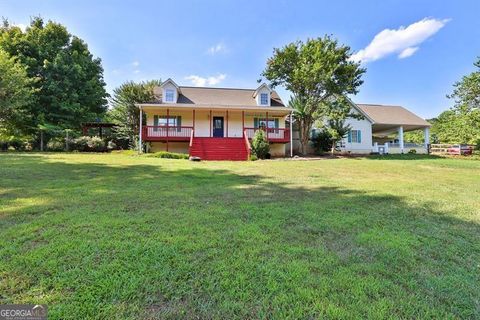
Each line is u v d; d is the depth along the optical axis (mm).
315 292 2049
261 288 2092
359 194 5836
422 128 25094
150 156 14375
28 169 8141
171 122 19172
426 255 2791
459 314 1859
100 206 4332
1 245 2738
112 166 9680
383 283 2211
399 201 5219
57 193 5207
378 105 25938
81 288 2021
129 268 2336
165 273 2268
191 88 20906
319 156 18594
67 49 24797
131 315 1750
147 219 3693
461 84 19500
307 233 3338
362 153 21672
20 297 1909
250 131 18625
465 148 20438
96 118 26125
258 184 6895
